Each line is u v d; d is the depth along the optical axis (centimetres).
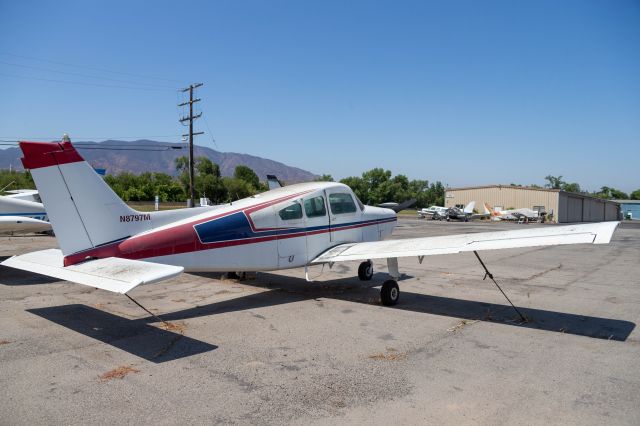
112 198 621
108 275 503
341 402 386
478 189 5838
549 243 572
